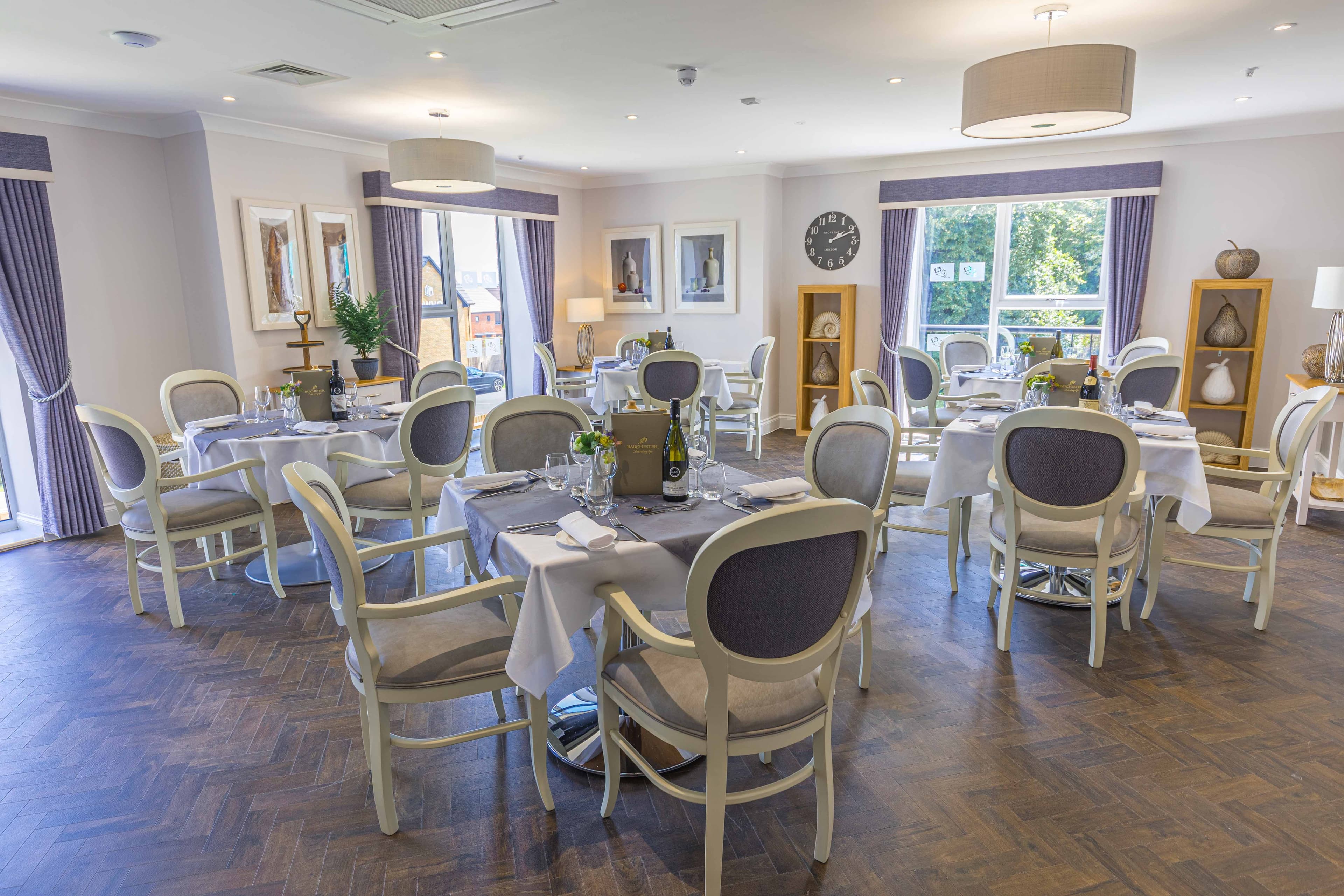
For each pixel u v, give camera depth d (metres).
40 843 2.23
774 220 8.02
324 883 2.06
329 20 3.36
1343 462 5.18
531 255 8.12
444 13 3.27
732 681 2.02
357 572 2.07
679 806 2.36
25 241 4.73
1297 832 2.19
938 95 4.86
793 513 1.68
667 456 2.60
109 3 3.12
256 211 5.64
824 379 8.01
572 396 8.23
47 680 3.16
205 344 5.74
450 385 5.84
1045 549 3.16
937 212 7.63
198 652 3.40
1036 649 3.33
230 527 3.79
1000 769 2.50
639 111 5.24
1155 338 6.29
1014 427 3.08
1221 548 4.57
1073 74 3.11
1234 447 6.52
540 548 2.19
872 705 2.89
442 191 5.36
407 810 2.35
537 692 2.12
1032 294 7.39
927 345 7.93
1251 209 6.29
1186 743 2.63
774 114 5.40
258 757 2.63
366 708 2.29
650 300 8.57
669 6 3.23
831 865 2.10
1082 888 2.00
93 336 5.24
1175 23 3.57
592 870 2.10
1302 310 6.25
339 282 6.31
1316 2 3.30
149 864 2.14
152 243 5.54
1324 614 3.65
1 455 5.11
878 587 4.05
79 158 5.09
